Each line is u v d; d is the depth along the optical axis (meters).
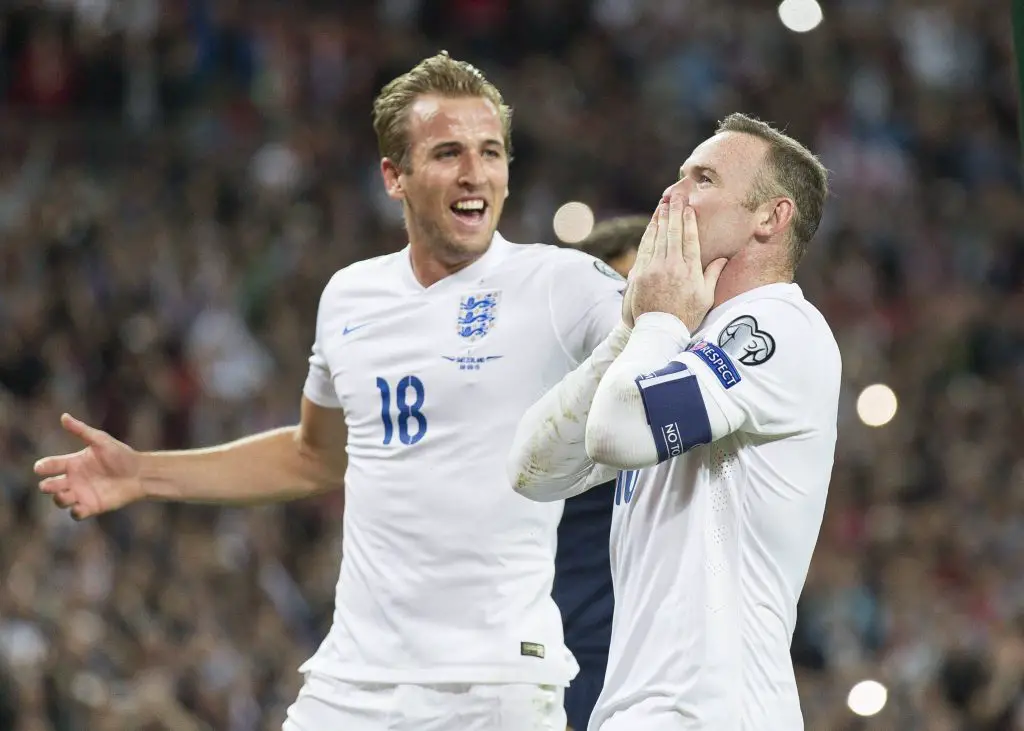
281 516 34.69
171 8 47.34
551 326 13.25
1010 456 43.50
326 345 14.20
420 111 13.66
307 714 13.57
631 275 11.28
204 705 29.00
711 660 10.65
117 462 14.80
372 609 13.30
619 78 52.97
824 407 10.98
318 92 48.56
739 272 11.36
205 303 40.72
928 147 55.16
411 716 12.95
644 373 10.68
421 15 51.53
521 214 47.88
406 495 13.23
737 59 54.81
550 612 13.16
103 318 39.12
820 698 31.20
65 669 27.16
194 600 31.03
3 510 30.83
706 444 11.01
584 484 11.95
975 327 48.47
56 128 44.31
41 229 40.94
